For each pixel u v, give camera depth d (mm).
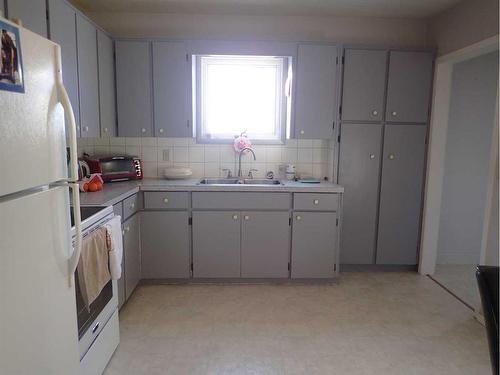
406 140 3291
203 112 3523
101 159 3137
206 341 2262
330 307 2738
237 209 3043
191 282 3158
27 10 1826
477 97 3566
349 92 3217
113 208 2350
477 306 2631
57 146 1229
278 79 3502
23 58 1024
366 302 2830
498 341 1017
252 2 3016
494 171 2465
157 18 3332
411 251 3434
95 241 1755
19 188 1014
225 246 3088
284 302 2811
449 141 3619
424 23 3420
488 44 2598
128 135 3209
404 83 3221
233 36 3389
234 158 3568
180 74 3158
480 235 3727
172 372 1961
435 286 3152
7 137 955
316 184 3201
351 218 3365
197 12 3279
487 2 2607
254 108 3551
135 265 2908
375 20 3408
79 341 1614
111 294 2051
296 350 2178
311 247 3117
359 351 2178
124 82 3141
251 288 3064
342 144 3275
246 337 2312
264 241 3094
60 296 1267
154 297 2877
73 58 2359
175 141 3523
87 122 2602
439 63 3166
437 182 3316
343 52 3174
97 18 3301
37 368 1124
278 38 3387
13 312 997
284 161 3594
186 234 3059
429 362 2080
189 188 2998
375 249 3416
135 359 2068
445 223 3725
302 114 3230
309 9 3174
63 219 1278
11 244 985
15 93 987
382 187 3340
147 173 3557
